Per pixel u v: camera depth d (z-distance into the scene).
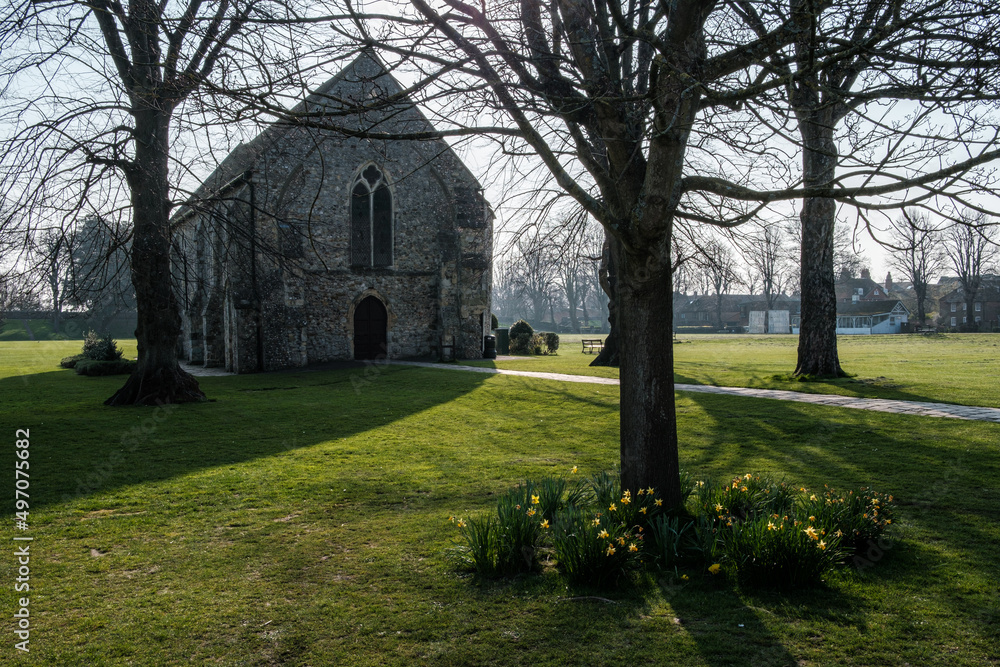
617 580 4.91
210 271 27.69
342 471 8.95
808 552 4.72
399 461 9.57
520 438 11.30
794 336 60.25
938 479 7.66
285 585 5.07
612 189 5.73
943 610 4.36
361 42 4.94
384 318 26.84
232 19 5.03
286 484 8.23
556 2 5.75
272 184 23.44
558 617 4.40
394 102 5.25
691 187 5.57
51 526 6.60
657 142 4.94
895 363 23.38
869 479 7.79
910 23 4.31
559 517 5.64
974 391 14.64
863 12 4.62
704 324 94.50
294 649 4.04
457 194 27.91
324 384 19.61
